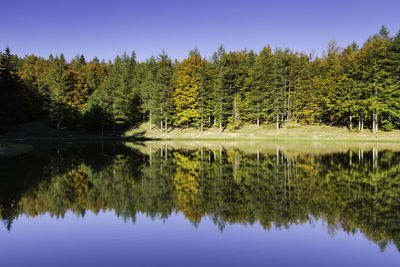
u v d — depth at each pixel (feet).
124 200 40.81
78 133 197.57
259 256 23.89
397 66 150.30
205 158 84.94
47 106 201.16
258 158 83.20
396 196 41.47
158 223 31.94
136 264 22.43
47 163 75.51
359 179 53.21
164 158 85.61
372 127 166.09
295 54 202.49
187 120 199.41
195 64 223.10
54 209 36.99
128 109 211.41
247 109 187.01
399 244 26.32
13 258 23.71
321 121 185.06
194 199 41.04
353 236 28.09
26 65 316.81
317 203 38.58
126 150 110.83
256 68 194.59
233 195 42.98
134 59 339.98
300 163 72.74
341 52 208.95
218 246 25.93
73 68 327.06
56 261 23.09
